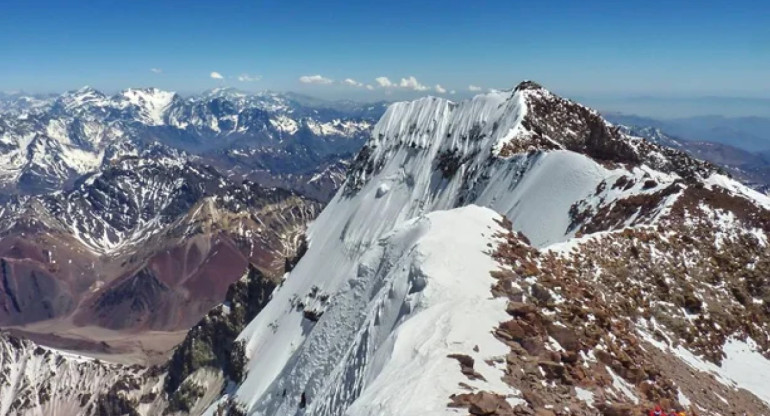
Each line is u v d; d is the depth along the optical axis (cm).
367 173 18900
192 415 18750
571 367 2641
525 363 2566
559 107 14612
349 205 18338
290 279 16938
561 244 5309
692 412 2869
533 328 2900
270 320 15550
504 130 13912
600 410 2320
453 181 14888
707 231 6244
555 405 2270
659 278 5312
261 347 14862
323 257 16412
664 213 6569
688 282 5406
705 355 4669
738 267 5794
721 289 5481
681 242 5991
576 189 9138
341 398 3584
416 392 2223
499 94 16400
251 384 12544
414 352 2681
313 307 13188
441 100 18138
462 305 3111
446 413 2031
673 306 5062
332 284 14300
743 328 5141
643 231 5962
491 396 2142
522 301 3341
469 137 15675
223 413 12769
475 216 4850
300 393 5228
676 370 3747
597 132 13950
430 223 4881
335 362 4934
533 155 11212
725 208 6631
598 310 3531
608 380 2697
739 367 4691
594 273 5006
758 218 6500
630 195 7762
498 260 3925
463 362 2469
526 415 2091
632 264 5334
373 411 2225
